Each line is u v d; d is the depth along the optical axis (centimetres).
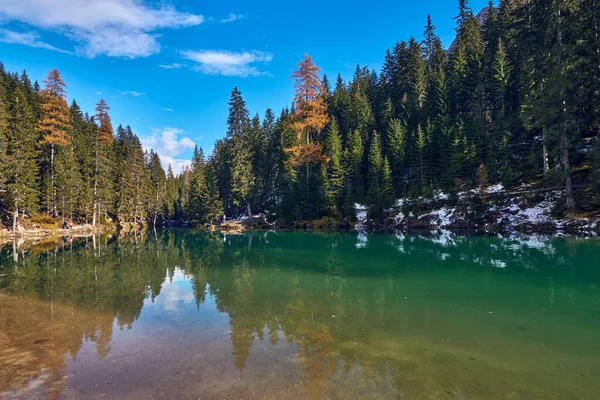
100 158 5231
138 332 733
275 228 4253
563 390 475
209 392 475
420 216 3578
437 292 1053
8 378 532
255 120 6194
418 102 5344
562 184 2705
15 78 6212
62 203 4466
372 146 4747
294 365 556
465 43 5575
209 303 970
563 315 814
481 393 466
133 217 6638
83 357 606
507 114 4197
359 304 933
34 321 821
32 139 4181
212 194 5588
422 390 472
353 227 3856
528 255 1634
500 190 3216
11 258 2009
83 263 1791
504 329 725
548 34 2505
